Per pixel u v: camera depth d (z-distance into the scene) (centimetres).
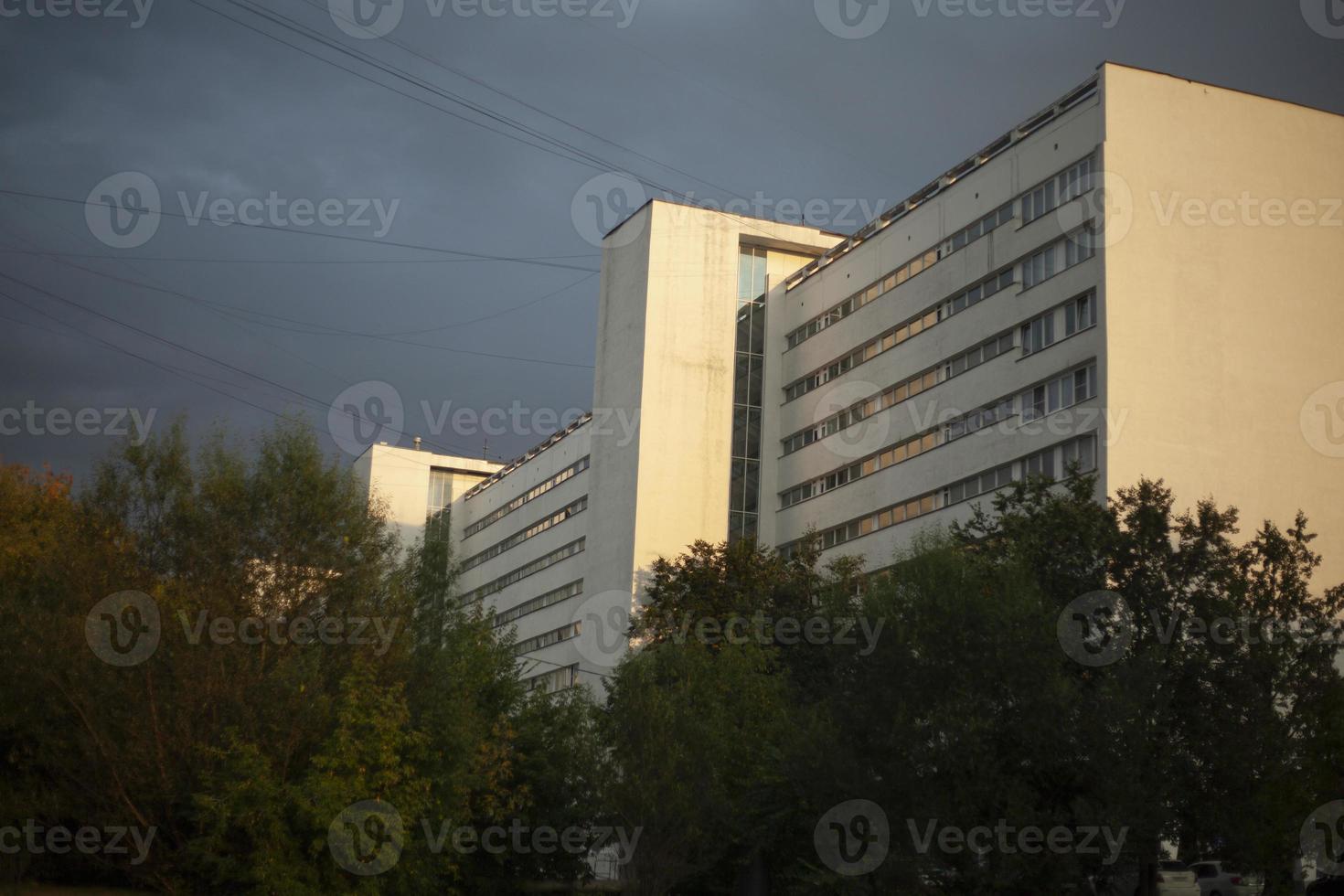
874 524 5472
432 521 3769
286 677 2922
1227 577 2881
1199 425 4212
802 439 6297
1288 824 2617
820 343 6203
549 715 4053
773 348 6619
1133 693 2595
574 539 7575
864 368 5759
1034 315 4597
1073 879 2525
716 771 3384
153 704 2927
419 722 3148
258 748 2823
